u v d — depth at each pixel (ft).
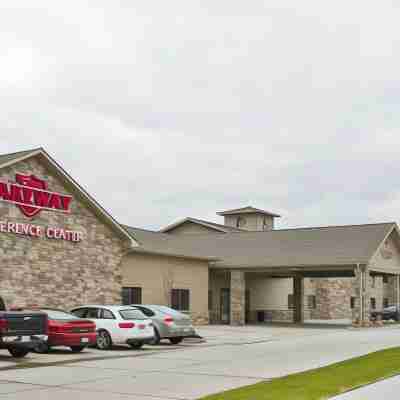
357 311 139.44
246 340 98.48
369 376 52.31
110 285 111.55
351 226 157.07
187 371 57.62
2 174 93.40
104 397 43.24
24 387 47.75
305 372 54.85
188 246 161.89
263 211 221.87
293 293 172.24
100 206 108.58
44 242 99.45
